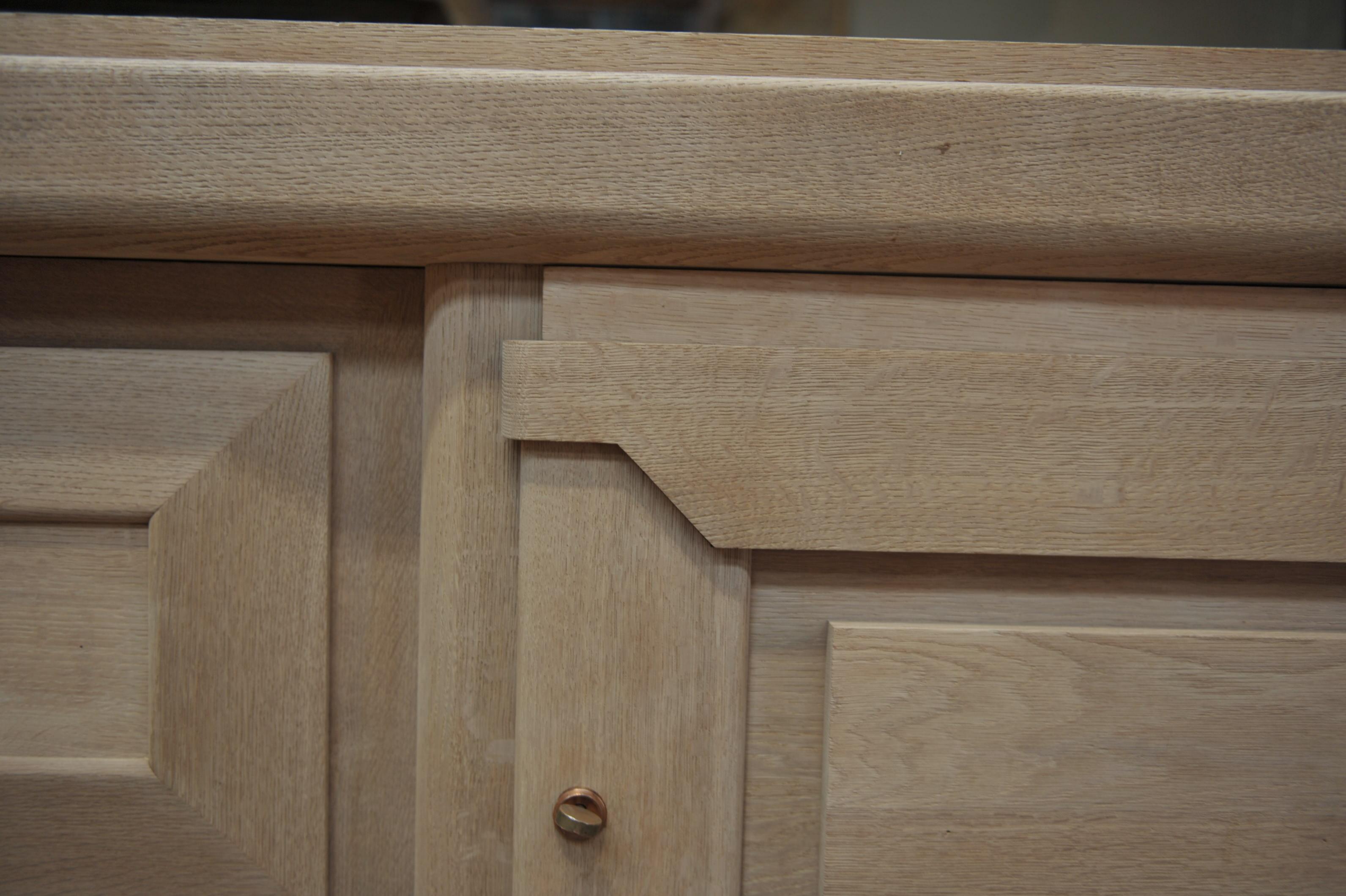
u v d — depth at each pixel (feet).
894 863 0.98
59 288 1.00
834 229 0.92
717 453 0.94
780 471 0.94
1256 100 0.90
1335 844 0.98
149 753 1.03
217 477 1.01
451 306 0.96
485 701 0.99
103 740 1.04
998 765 0.97
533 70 0.93
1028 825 0.98
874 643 0.96
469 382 0.97
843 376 0.93
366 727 1.06
